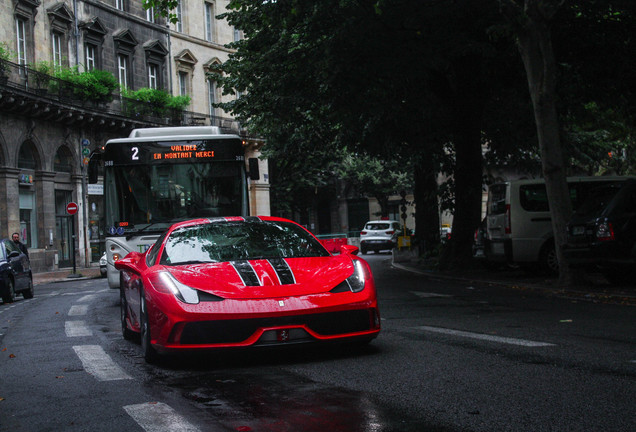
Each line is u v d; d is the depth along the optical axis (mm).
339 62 15695
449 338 7625
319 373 5887
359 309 6496
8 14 33656
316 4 15164
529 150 26438
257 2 19188
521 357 6301
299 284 6508
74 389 5688
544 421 4141
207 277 6559
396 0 14641
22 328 10883
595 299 11797
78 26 39344
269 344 6180
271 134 26156
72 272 33281
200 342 6180
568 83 19531
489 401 4672
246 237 7566
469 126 20312
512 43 17172
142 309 7133
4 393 5719
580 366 5805
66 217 37000
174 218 14281
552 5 13047
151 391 5430
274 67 18828
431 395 4906
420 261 27047
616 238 12523
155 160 14375
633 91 19531
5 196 31828
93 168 14438
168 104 42938
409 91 20047
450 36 16328
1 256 17859
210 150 14562
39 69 34375
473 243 20281
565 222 13617
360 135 21281
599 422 4090
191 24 49156
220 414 4543
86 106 36562
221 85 22453
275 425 4207
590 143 28328
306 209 63562
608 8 17188
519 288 14352
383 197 60156
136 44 43938
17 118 32750
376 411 4473
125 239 14180
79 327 10508
